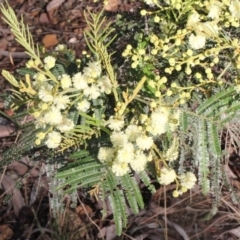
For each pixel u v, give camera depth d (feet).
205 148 1.05
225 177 1.24
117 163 0.96
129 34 1.28
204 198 1.51
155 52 1.05
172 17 1.11
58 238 1.51
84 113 1.06
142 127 1.00
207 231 1.47
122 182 1.03
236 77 1.10
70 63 1.22
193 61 1.08
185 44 1.15
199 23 1.04
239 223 1.47
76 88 1.01
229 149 1.40
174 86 1.03
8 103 1.28
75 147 1.08
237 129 1.30
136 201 1.04
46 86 1.01
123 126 1.02
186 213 1.51
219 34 1.13
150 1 1.10
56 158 1.17
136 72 1.11
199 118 1.06
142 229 1.50
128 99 1.00
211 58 1.17
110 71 1.02
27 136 1.16
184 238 1.47
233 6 1.05
